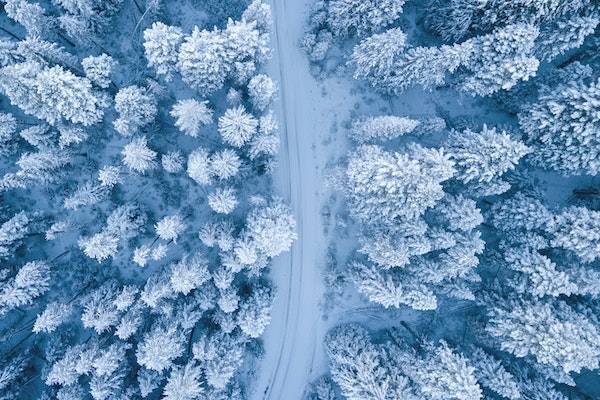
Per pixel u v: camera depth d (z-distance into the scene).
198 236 44.31
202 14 43.66
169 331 37.97
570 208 38.59
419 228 37.62
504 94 42.25
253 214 40.22
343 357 40.81
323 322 45.66
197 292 41.06
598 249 36.00
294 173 45.03
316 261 45.38
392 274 40.41
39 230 42.19
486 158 36.91
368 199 38.62
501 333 39.22
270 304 42.34
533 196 41.38
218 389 40.78
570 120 36.97
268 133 38.56
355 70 42.84
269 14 37.31
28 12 36.62
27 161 37.50
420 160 37.12
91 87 38.41
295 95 44.69
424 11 42.66
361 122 41.91
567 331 36.09
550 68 41.19
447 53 36.78
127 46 43.34
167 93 42.41
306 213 45.28
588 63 41.44
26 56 36.25
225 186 41.75
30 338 43.75
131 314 38.78
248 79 40.22
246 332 39.91
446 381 36.97
